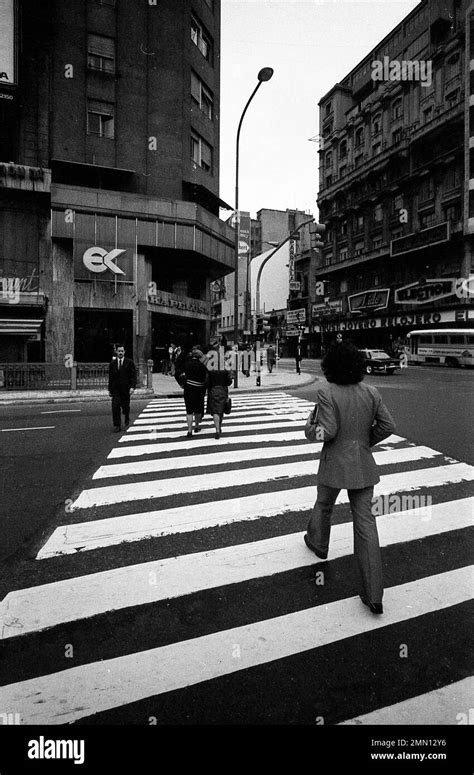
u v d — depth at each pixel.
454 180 34.81
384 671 2.35
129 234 22.75
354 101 47.88
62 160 21.72
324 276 52.56
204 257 25.62
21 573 3.41
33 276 20.81
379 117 42.97
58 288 21.45
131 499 5.00
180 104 25.17
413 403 12.73
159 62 24.69
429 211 37.16
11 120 21.17
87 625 2.78
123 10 23.73
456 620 2.80
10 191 20.33
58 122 22.22
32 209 20.86
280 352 62.09
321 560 3.61
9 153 21.33
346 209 47.25
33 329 18.94
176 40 25.16
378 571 2.88
